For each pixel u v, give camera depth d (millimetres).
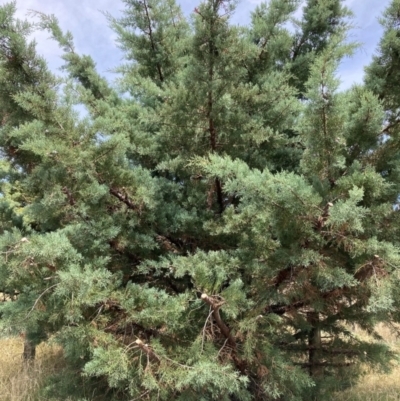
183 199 3500
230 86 2787
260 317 2566
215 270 2641
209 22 2512
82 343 2406
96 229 2674
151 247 2961
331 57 2221
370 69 3092
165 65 4180
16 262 2232
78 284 2146
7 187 3865
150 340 2512
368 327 3201
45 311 2414
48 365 5031
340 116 2213
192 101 2764
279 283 2605
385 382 4637
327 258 2336
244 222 2656
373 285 2152
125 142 2678
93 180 2605
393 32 2891
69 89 2914
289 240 2375
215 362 2346
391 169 2652
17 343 6348
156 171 3836
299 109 3111
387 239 2477
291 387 2824
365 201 2303
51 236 2264
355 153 2584
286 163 3699
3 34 2424
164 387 2396
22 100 2486
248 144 3096
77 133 2621
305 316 3258
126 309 2430
